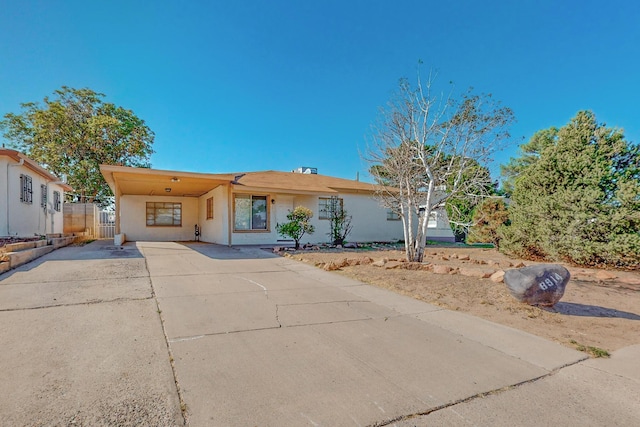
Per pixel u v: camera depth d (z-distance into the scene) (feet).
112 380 8.27
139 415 6.86
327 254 35.76
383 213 57.52
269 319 13.69
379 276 23.50
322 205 51.80
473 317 14.80
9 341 10.42
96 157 70.44
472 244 53.67
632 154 28.37
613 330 13.56
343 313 14.90
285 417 7.03
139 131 75.36
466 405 7.75
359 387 8.41
